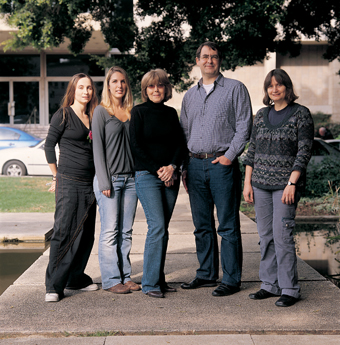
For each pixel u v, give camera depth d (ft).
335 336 10.34
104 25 42.42
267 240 12.78
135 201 13.66
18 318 11.29
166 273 15.24
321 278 14.46
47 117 81.20
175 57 40.06
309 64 93.04
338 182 33.76
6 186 38.22
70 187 12.84
